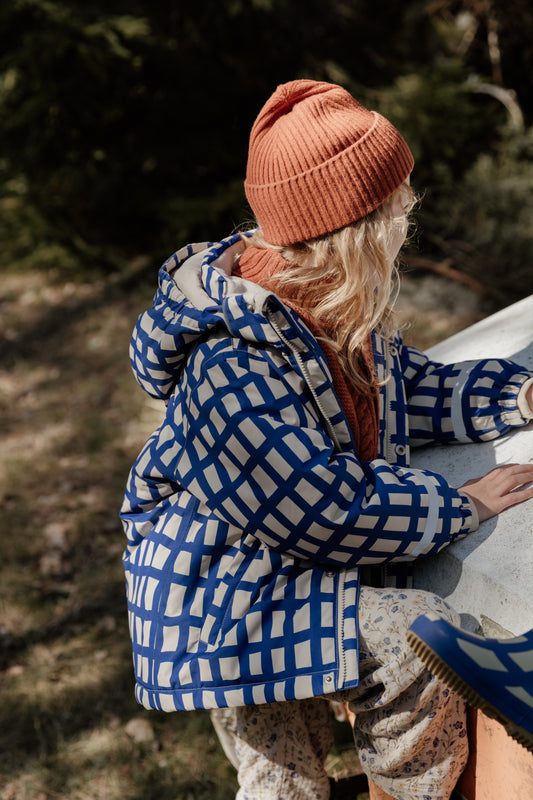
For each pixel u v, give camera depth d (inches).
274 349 48.3
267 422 46.8
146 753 85.7
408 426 64.4
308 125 48.4
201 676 49.6
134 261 251.3
